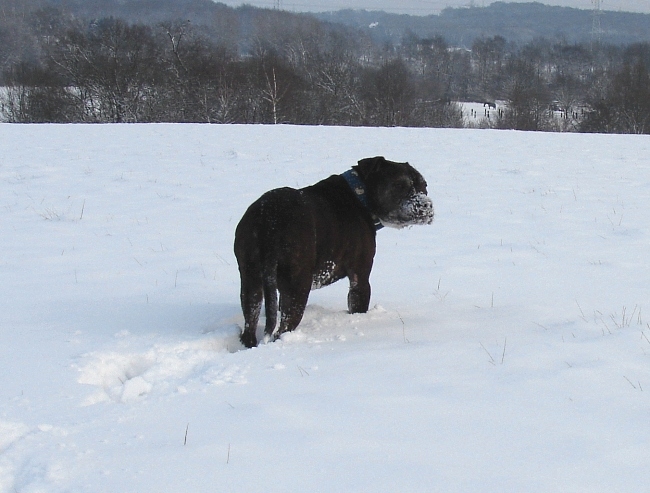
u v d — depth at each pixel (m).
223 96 54.28
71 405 3.87
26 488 2.95
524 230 9.91
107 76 53.94
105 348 4.87
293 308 5.17
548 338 5.02
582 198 12.48
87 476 3.04
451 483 2.92
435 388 4.04
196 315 5.89
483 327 5.45
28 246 8.85
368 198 5.68
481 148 21.05
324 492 2.87
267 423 3.58
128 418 3.70
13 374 4.36
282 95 54.47
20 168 15.65
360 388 4.07
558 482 2.91
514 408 3.71
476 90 100.31
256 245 5.08
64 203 11.87
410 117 62.44
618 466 3.03
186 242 9.10
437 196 12.82
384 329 5.45
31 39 85.50
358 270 5.75
